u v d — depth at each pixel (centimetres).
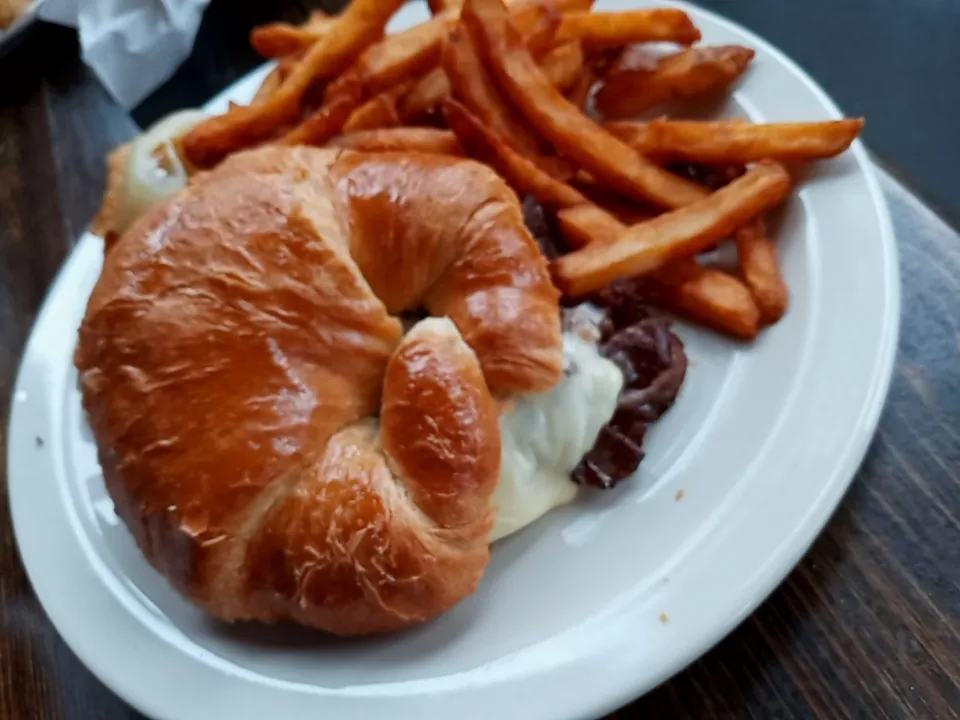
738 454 30
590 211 34
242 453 27
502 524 30
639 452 30
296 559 27
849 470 28
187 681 28
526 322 29
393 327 30
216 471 27
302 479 28
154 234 30
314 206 31
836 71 51
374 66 36
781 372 31
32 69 51
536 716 26
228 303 29
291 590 27
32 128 48
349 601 27
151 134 38
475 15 35
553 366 29
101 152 46
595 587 28
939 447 30
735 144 34
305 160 32
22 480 34
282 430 28
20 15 49
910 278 34
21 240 44
